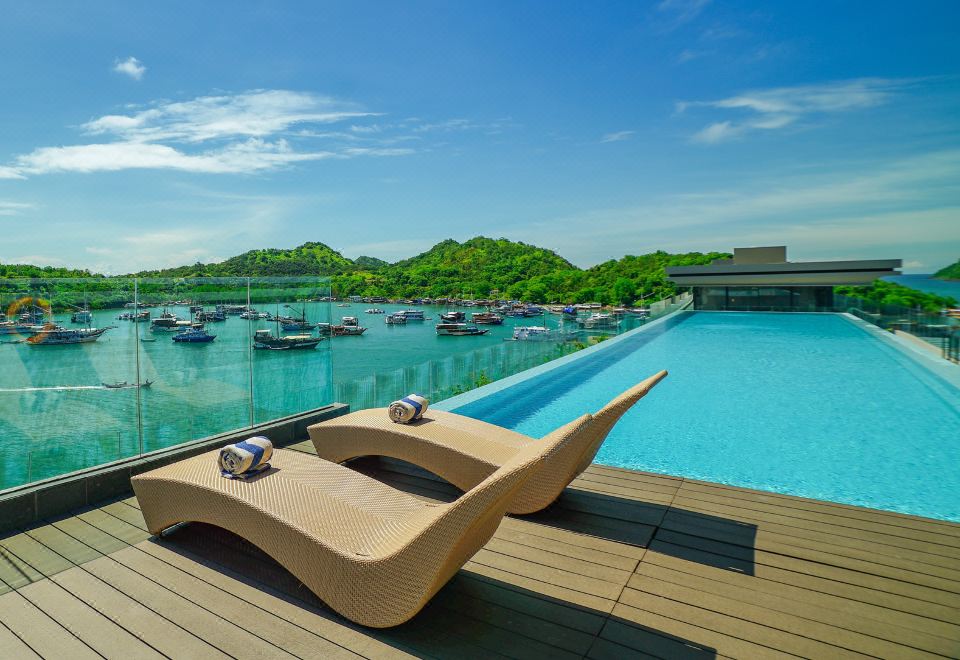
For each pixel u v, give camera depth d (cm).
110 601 296
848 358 1421
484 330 10162
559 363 1337
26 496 398
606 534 380
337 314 14388
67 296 475
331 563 281
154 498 360
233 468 350
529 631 271
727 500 445
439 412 550
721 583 317
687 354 1512
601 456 652
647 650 257
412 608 263
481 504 249
